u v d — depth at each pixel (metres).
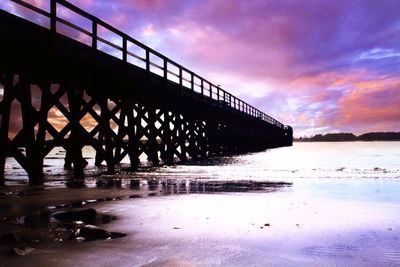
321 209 6.66
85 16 10.41
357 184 10.69
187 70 18.78
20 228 4.95
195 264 3.65
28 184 9.30
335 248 4.21
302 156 31.97
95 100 11.80
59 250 3.99
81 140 11.06
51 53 9.07
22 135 9.16
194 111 21.94
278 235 4.79
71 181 10.71
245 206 6.95
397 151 47.06
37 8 8.64
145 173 13.71
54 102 10.09
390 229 5.12
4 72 9.83
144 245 4.26
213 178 12.33
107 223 5.43
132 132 14.23
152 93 15.19
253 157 29.33
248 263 3.70
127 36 12.70
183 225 5.32
